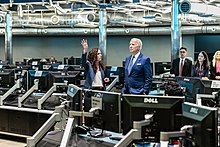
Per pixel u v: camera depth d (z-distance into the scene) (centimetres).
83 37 1778
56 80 619
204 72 695
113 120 334
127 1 998
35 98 653
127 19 1301
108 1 1011
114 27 1558
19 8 1212
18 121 659
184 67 736
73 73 630
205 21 1312
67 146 320
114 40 1738
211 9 1176
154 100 305
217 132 261
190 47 1609
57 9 1117
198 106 274
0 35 1825
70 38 1806
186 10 932
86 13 1288
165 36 1644
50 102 629
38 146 343
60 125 367
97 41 1750
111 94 336
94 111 345
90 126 363
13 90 684
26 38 1888
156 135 302
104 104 341
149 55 1680
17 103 667
